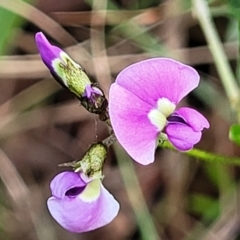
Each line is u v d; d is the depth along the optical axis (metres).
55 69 0.07
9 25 0.10
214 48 0.10
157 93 0.07
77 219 0.07
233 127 0.08
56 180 0.07
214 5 0.10
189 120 0.07
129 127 0.07
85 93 0.07
